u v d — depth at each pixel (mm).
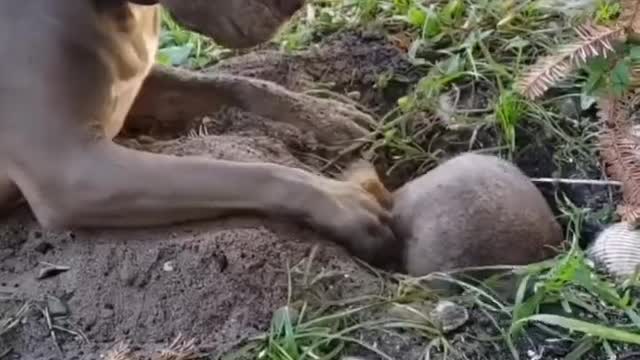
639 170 701
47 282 742
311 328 693
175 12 733
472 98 936
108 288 730
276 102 897
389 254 760
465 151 896
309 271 725
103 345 708
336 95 965
